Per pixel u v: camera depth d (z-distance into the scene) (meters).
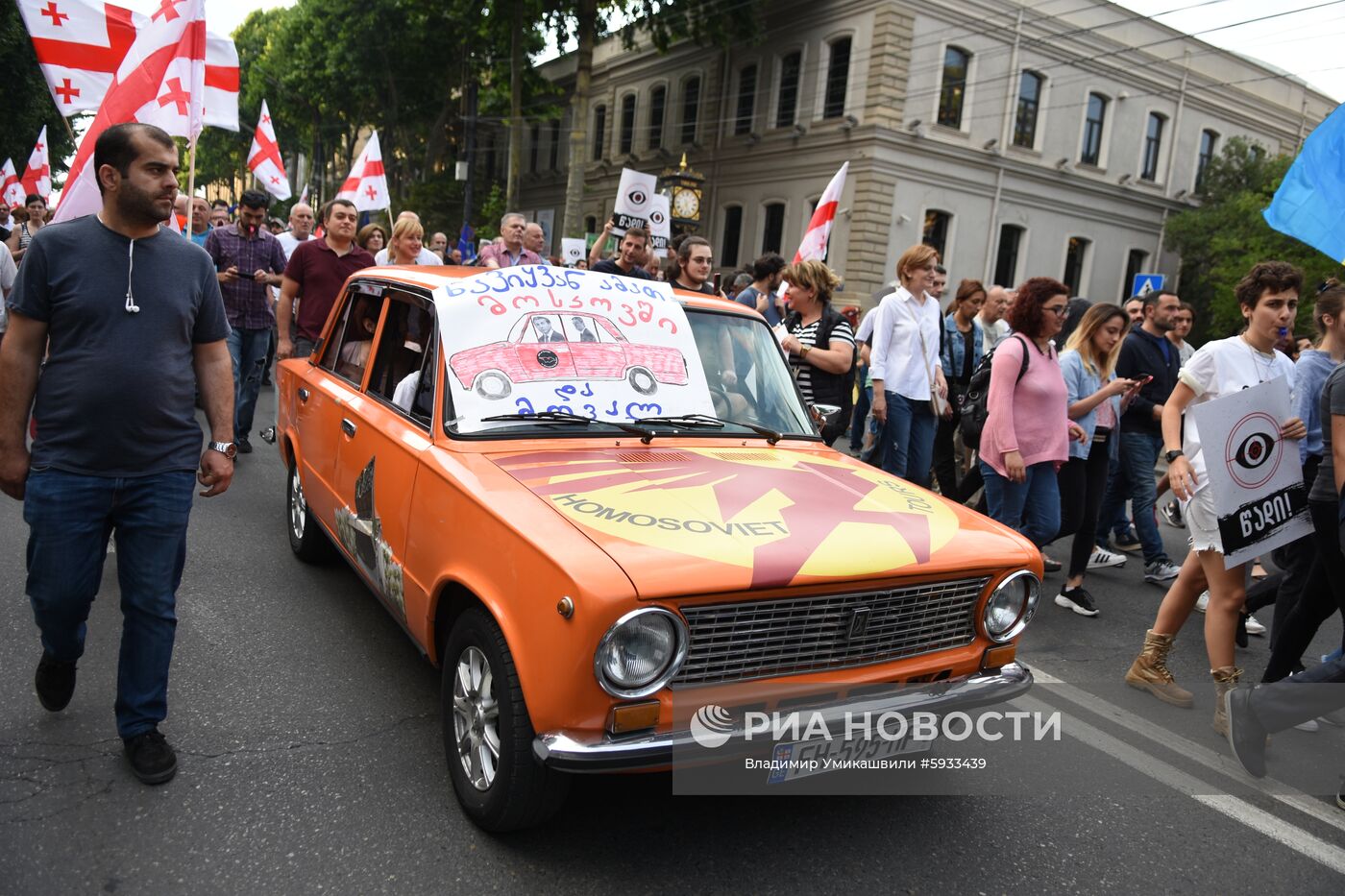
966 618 3.02
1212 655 4.08
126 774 3.00
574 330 3.65
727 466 3.28
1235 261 24.41
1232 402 3.81
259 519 5.94
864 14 23.84
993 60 24.94
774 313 7.63
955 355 7.36
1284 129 31.73
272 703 3.55
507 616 2.58
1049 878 2.86
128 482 2.89
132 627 2.98
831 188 8.66
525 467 3.03
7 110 27.48
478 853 2.72
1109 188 27.89
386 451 3.55
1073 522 5.43
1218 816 3.32
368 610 4.55
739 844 2.89
